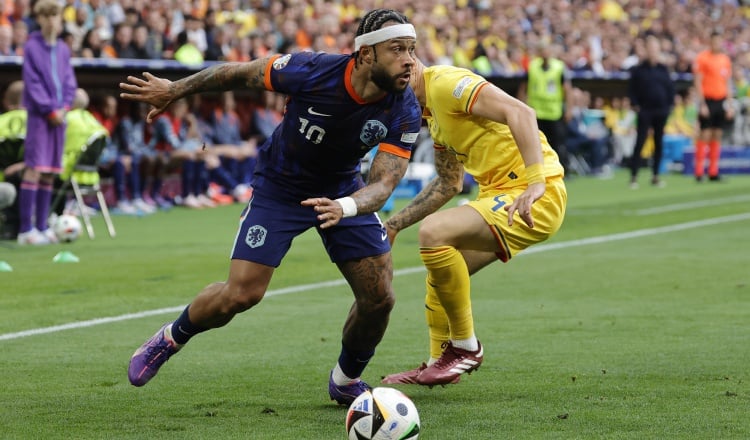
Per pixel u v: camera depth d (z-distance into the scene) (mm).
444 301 12797
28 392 12891
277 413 11898
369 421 10141
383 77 10930
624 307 18734
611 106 55781
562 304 19062
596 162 50844
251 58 40219
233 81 11664
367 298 11867
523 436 10891
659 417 11602
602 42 63781
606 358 14727
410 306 19047
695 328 16844
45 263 23969
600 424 11336
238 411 11992
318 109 11234
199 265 23766
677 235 29250
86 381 13477
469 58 52188
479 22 56312
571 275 22406
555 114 43000
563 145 47469
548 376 13695
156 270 23000
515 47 53875
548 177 13422
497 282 21547
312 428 11250
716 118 47844
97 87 34656
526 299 19578
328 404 12352
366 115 11234
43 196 27547
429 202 13609
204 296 11719
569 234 29375
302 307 18859
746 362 14406
